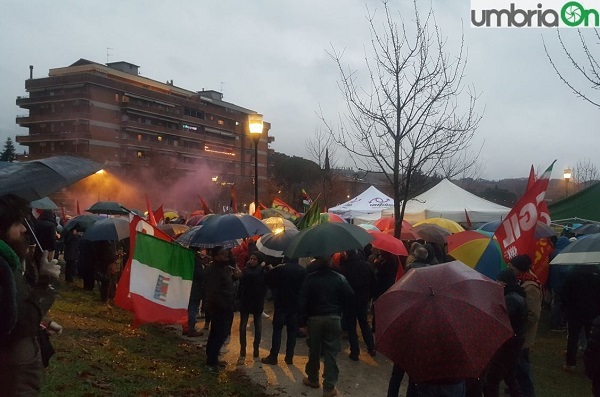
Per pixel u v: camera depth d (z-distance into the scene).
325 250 6.64
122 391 5.52
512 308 5.51
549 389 7.30
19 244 3.42
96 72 66.00
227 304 7.42
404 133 9.70
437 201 17.48
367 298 8.61
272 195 51.53
